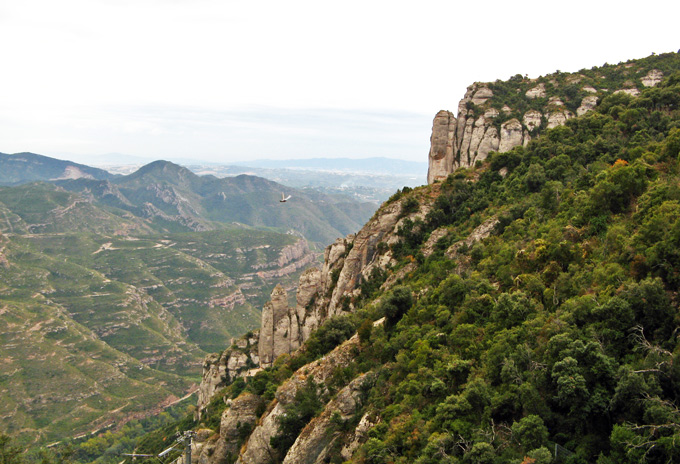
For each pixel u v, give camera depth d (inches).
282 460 2792.8
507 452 1800.0
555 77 6309.1
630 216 2770.7
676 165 2945.4
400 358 2598.4
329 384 2933.1
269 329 4800.7
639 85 5600.4
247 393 3422.7
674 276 2087.8
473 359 2310.5
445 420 2046.0
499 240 3454.7
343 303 4399.6
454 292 2888.8
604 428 1801.2
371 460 2156.7
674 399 1717.5
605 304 2036.2
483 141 5615.2
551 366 1983.3
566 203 3334.2
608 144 3991.1
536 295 2576.3
